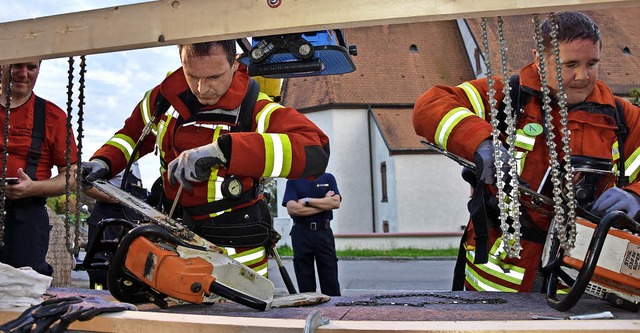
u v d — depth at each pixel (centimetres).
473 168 180
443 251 2661
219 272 164
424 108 204
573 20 203
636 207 164
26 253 290
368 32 3869
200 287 158
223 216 217
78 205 179
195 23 136
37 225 295
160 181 229
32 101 307
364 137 3459
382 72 3666
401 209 3127
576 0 119
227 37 136
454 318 150
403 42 3853
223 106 209
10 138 298
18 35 150
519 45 3453
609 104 214
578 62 201
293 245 555
